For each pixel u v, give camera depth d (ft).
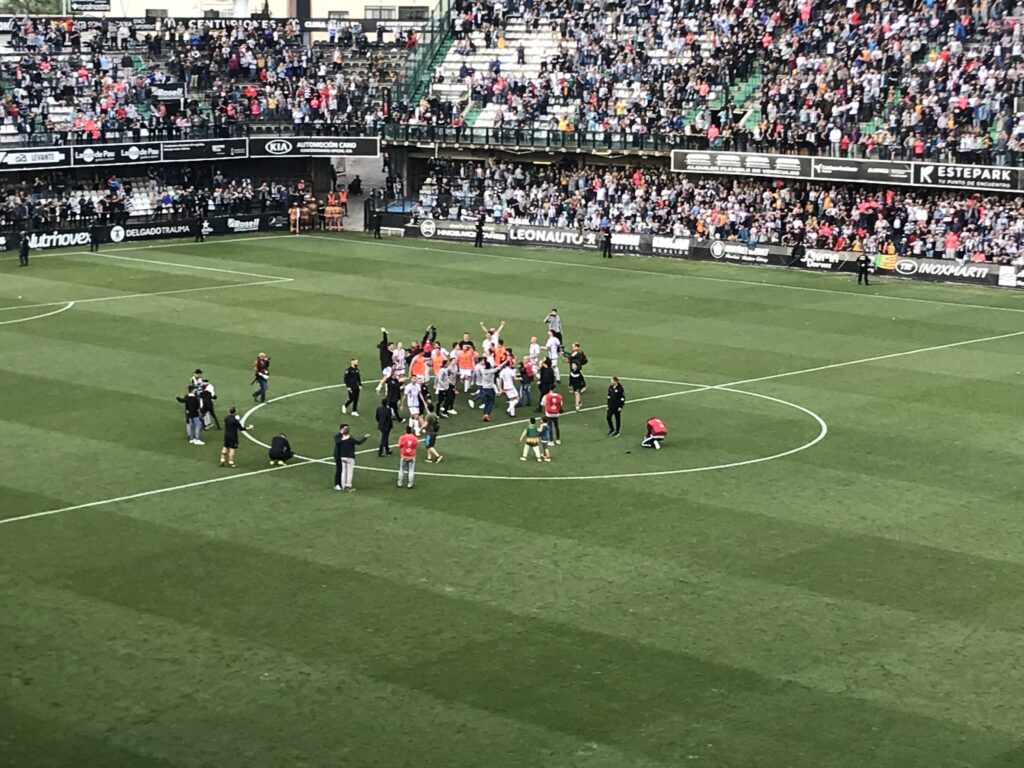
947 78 299.17
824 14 323.57
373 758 87.76
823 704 95.50
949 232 276.62
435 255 298.56
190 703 94.99
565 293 255.50
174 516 132.87
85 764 86.89
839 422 168.76
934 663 102.12
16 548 124.06
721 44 329.52
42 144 303.68
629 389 185.26
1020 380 191.31
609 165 328.90
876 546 126.31
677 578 118.01
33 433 160.86
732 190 308.81
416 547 124.88
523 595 114.01
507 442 160.04
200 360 198.39
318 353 203.92
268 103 346.54
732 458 153.58
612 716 93.45
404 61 371.56
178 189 334.03
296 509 135.23
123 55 350.23
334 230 331.77
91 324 222.07
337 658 101.96
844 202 293.64
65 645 104.06
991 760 88.28
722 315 235.61
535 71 350.23
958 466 151.23
